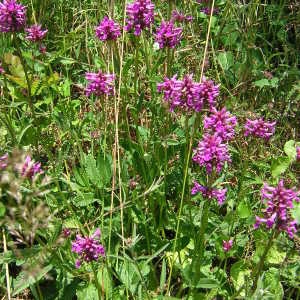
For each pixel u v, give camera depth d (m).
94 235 0.42
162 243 0.52
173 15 0.69
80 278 0.49
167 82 0.46
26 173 0.40
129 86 0.66
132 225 0.54
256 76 0.72
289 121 0.69
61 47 0.74
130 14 0.54
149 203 0.54
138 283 0.47
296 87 0.66
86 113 0.66
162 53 0.62
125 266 0.47
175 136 0.58
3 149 0.55
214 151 0.41
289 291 0.49
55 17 0.80
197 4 0.78
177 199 0.57
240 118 0.65
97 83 0.52
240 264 0.49
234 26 0.76
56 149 0.63
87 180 0.56
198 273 0.45
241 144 0.61
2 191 0.39
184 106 0.47
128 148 0.60
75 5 0.81
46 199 0.51
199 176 0.56
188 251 0.53
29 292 0.49
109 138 0.59
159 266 0.53
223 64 0.73
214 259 0.54
